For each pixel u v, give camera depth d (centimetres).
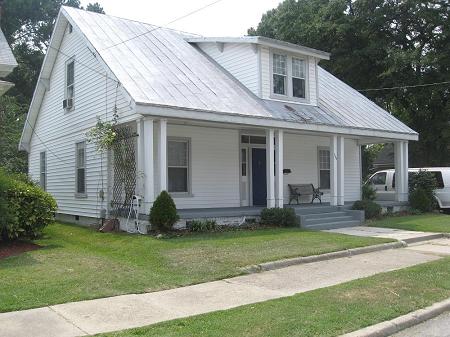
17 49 3884
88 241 1229
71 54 1792
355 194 2255
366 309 658
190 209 1597
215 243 1138
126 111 1398
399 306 676
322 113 1820
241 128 1706
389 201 2177
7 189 1123
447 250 1202
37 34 4219
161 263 934
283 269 945
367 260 1053
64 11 1766
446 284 810
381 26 3231
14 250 1078
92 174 1641
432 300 716
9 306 651
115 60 1496
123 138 1440
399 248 1234
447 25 3016
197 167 1652
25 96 3853
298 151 1995
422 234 1420
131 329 569
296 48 1786
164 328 573
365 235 1383
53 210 1245
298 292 761
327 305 673
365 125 1888
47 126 2053
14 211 1138
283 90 1791
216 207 1691
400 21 3209
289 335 550
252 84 1722
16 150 2536
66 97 1836
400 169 2112
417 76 3083
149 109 1266
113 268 891
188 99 1408
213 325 582
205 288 784
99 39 1617
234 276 870
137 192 1352
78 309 654
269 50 1739
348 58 3247
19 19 4128
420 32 3250
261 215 1525
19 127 2636
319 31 3291
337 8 3259
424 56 2933
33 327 578
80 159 1744
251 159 1817
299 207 1702
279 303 683
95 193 1616
